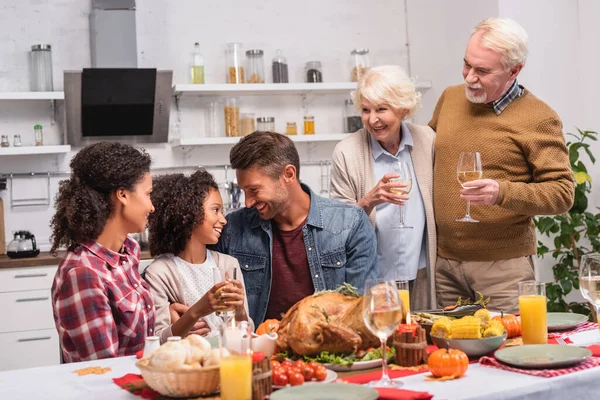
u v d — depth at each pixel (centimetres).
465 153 260
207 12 525
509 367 171
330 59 553
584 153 471
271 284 251
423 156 301
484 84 278
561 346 182
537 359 174
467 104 294
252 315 253
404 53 568
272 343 179
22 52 488
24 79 489
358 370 178
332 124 551
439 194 296
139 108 484
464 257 293
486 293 290
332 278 251
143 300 213
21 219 489
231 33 531
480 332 190
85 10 499
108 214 204
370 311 161
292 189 244
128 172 201
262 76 514
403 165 272
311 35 550
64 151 467
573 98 470
